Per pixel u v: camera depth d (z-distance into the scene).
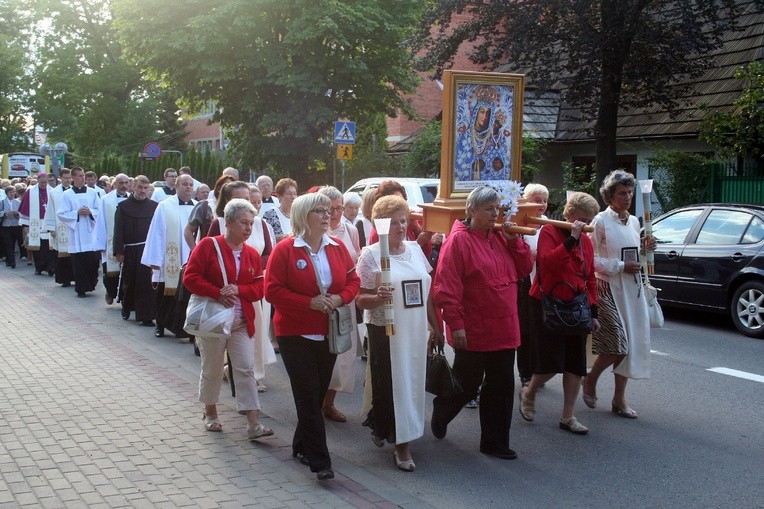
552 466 6.12
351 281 5.84
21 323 11.70
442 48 18.67
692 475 5.95
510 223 6.07
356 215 9.41
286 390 8.25
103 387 7.99
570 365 6.89
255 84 24.91
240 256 6.39
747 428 7.07
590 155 22.59
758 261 11.17
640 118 20.58
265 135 26.75
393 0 26.11
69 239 14.52
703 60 17.50
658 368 9.30
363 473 5.82
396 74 26.75
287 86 24.67
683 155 18.27
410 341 5.87
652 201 19.03
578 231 6.48
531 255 6.26
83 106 48.56
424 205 7.07
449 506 5.32
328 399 7.21
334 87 25.91
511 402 6.25
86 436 6.43
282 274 5.65
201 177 35.41
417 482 5.74
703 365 9.45
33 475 5.53
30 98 50.94
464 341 5.95
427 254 7.84
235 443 6.34
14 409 7.17
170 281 10.55
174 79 26.75
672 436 6.85
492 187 6.12
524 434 6.89
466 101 6.87
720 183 17.80
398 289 5.82
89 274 14.71
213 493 5.27
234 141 28.69
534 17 16.34
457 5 18.12
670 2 16.44
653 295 7.41
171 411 7.18
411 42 19.27
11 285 16.25
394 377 5.84
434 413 6.43
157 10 25.28
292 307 5.59
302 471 5.76
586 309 6.67
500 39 17.41
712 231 11.99
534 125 22.61
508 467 6.09
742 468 6.10
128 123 48.47
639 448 6.55
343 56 25.23
